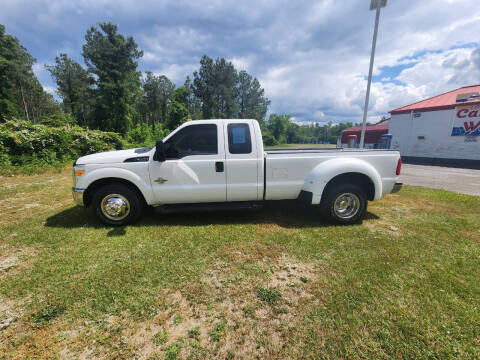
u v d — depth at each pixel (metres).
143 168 3.50
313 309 1.91
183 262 2.62
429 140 13.41
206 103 52.31
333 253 2.82
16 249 2.91
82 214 4.16
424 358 1.48
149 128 36.59
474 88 13.73
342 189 3.63
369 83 8.34
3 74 38.88
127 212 3.64
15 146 8.96
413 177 8.59
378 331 1.69
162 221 3.88
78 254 2.79
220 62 52.00
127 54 34.19
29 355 1.52
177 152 3.56
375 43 8.04
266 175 3.69
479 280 2.28
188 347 1.58
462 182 7.55
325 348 1.56
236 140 3.62
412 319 1.79
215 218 4.03
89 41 34.91
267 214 4.24
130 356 1.52
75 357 1.51
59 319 1.82
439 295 2.06
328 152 3.82
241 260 2.67
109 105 34.06
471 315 1.82
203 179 3.59
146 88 60.06
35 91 51.22
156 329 1.74
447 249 2.91
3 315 1.85
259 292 2.13
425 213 4.29
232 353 1.54
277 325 1.76
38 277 2.33
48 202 4.91
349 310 1.89
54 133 10.20
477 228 3.57
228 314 1.88
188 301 2.02
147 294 2.10
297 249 2.92
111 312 1.89
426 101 14.59
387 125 25.33
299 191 3.80
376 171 3.74
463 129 12.10
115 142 14.02
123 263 2.59
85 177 3.47
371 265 2.55
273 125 78.69
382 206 4.73
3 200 5.05
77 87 45.28
